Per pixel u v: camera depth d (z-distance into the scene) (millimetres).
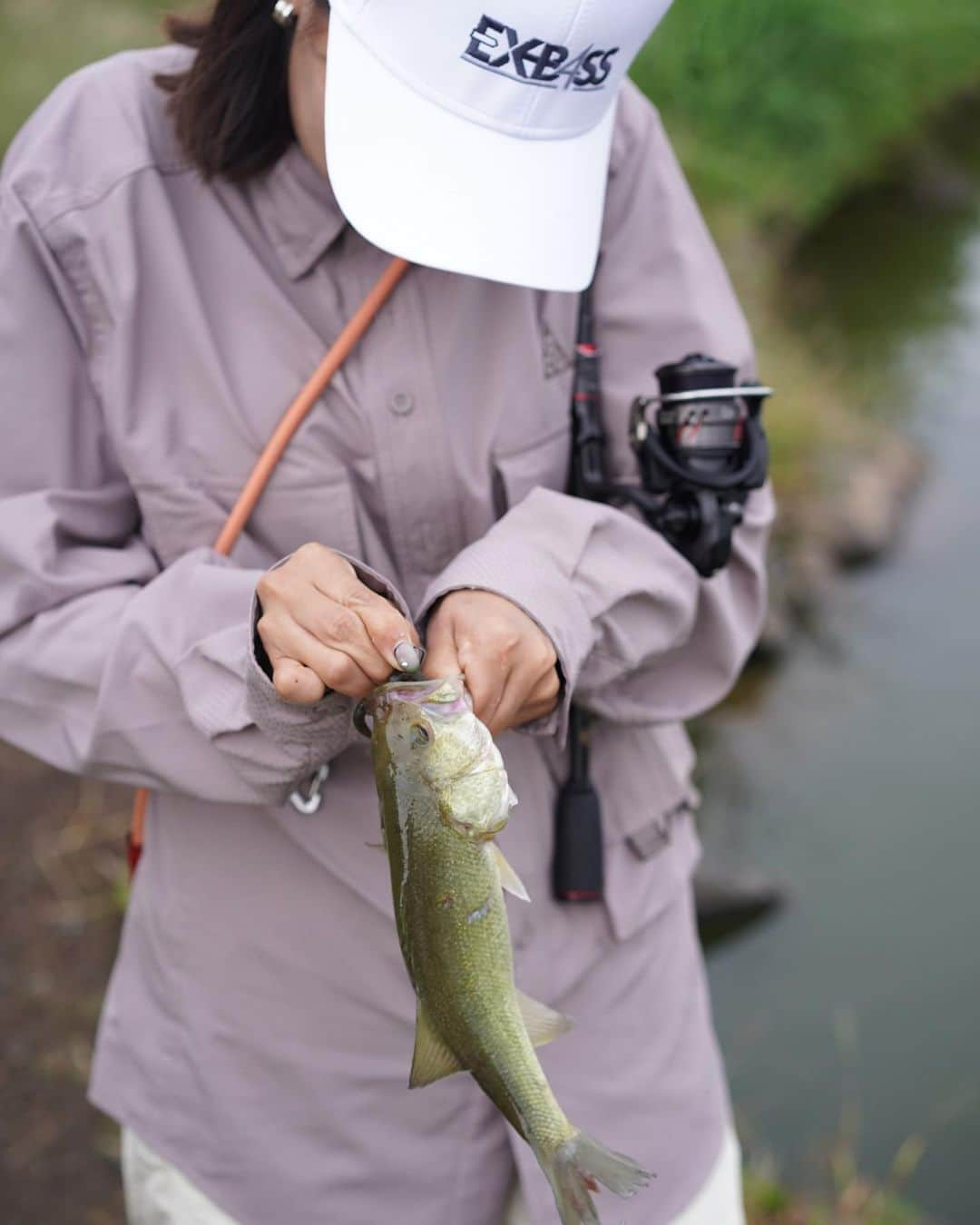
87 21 7855
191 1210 1762
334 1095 1726
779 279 8781
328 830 1645
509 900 1684
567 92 1476
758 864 4520
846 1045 3896
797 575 6051
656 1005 1801
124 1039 1838
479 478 1640
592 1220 1256
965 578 6293
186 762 1565
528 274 1485
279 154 1608
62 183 1609
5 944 3467
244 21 1527
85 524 1653
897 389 7961
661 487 1639
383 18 1424
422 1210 1746
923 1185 3479
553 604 1468
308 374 1625
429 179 1453
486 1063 1344
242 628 1517
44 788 4004
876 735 5199
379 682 1374
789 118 9906
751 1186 3172
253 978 1716
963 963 4184
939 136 12273
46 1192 2910
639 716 1720
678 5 9289
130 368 1611
